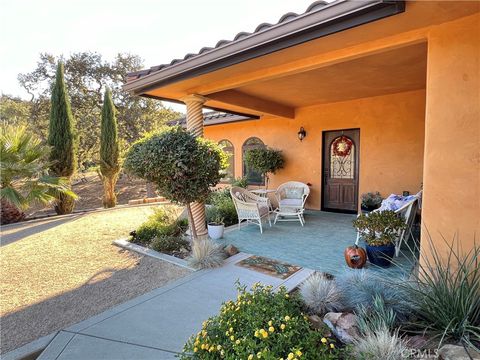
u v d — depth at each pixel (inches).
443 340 76.0
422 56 154.6
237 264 153.7
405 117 246.4
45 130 573.6
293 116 312.3
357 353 69.3
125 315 105.9
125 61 593.3
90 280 141.1
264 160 307.3
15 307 116.0
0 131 271.7
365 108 266.8
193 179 160.2
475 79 93.9
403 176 250.4
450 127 99.3
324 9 99.9
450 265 98.9
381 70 180.2
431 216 105.0
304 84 213.9
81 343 90.2
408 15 94.3
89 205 510.0
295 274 139.9
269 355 59.6
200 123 201.3
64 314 110.0
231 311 77.7
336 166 296.2
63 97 323.3
